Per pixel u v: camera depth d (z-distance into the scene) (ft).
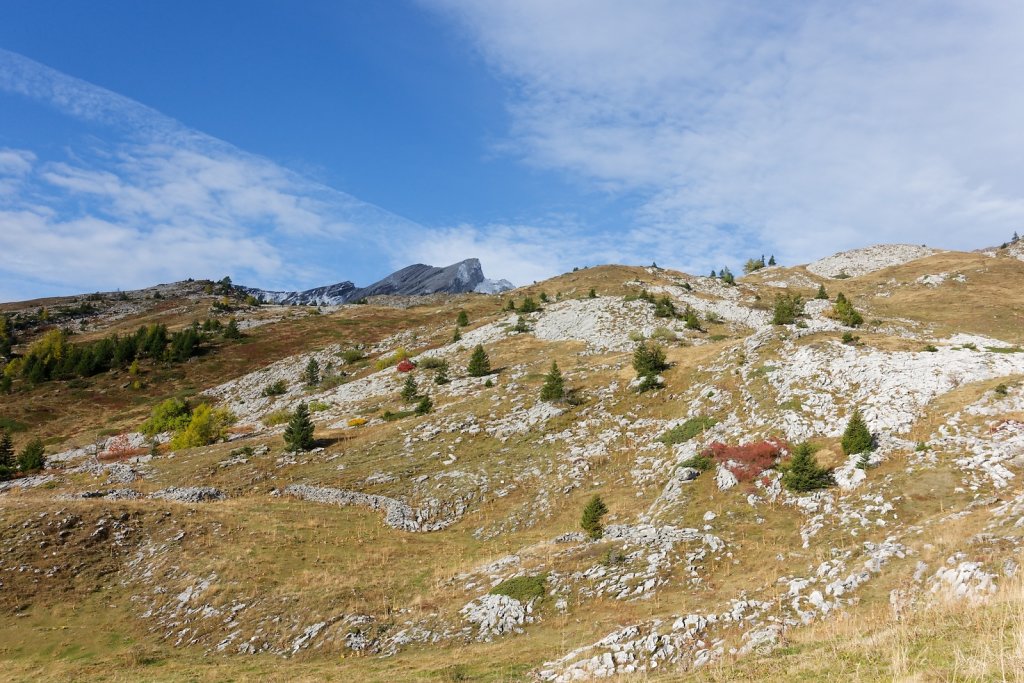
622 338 296.71
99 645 95.66
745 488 120.88
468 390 254.47
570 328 332.60
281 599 103.96
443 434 200.64
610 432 179.11
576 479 154.92
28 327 513.04
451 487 160.76
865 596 65.10
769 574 84.74
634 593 87.51
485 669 71.41
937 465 107.86
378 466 180.86
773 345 197.67
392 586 107.76
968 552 63.10
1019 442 106.42
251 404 319.06
